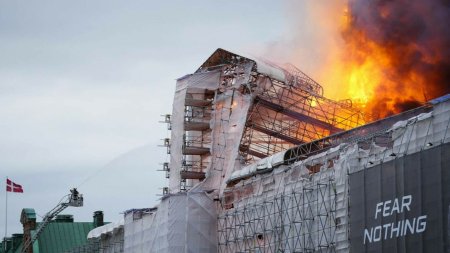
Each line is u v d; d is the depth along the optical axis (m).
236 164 112.94
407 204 79.38
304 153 101.50
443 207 75.88
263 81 115.56
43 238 165.00
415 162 78.94
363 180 84.81
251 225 104.56
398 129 84.50
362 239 84.31
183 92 118.94
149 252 117.06
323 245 90.94
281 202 98.56
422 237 77.56
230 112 116.44
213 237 111.56
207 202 112.19
